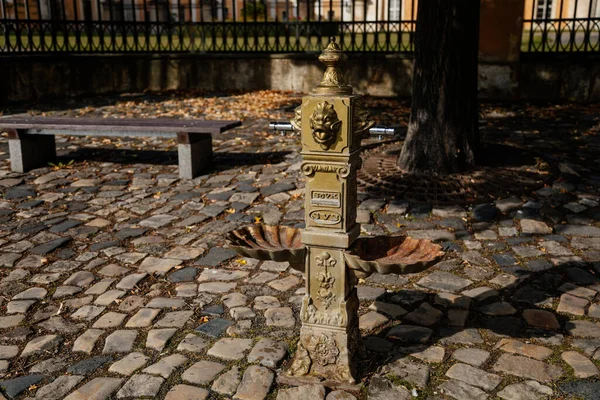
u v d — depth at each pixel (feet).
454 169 20.51
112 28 43.09
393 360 10.69
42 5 77.46
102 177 22.43
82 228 17.56
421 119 20.54
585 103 36.55
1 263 15.23
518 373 10.24
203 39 44.91
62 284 14.15
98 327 12.20
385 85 40.40
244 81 43.29
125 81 43.21
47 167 23.68
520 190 19.35
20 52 38.14
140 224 17.79
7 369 10.87
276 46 43.60
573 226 16.97
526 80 37.73
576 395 9.62
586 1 87.86
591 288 13.38
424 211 18.03
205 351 11.18
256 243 10.32
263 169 23.07
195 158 22.17
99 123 22.86
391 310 12.55
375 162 22.61
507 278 13.93
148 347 11.40
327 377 10.11
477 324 11.97
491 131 29.30
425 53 20.12
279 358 10.79
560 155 24.18
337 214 9.61
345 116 9.18
